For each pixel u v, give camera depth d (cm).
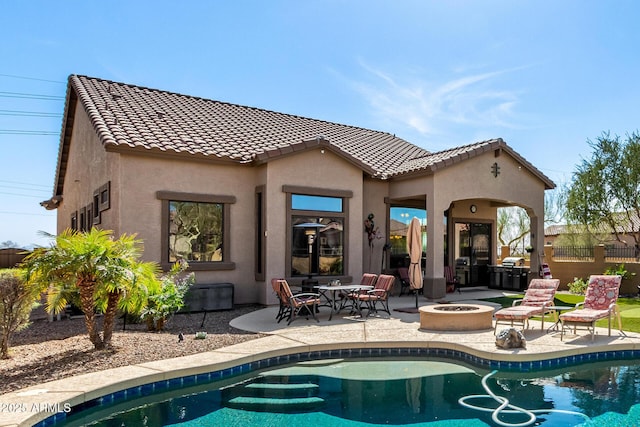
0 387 610
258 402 651
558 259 2183
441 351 898
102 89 1630
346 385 723
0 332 762
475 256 2036
